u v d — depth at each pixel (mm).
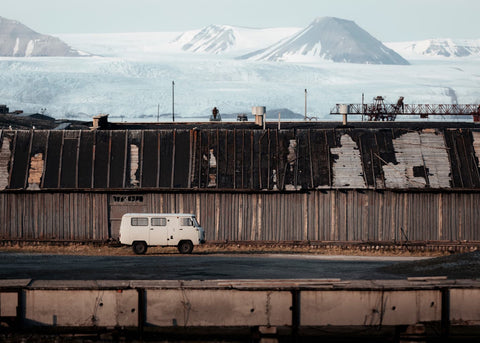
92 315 38812
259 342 39281
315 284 40344
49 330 38812
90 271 49844
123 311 38969
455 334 40250
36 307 38750
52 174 75250
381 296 39781
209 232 73875
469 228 74562
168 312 39125
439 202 74562
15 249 69625
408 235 74125
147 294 39125
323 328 39781
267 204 74062
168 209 74312
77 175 75125
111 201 74312
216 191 73875
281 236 73812
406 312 40000
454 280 42250
